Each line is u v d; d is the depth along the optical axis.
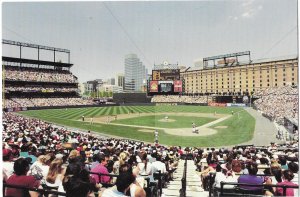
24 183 5.19
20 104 67.25
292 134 29.14
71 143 16.34
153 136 31.55
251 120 44.03
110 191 4.50
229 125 39.69
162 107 78.12
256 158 11.83
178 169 14.64
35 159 9.38
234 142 27.98
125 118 49.44
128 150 13.98
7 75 73.06
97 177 7.14
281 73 77.69
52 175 5.96
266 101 65.62
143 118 49.50
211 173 7.87
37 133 22.06
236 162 6.87
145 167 8.16
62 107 72.19
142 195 4.62
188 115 55.12
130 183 4.45
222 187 5.77
